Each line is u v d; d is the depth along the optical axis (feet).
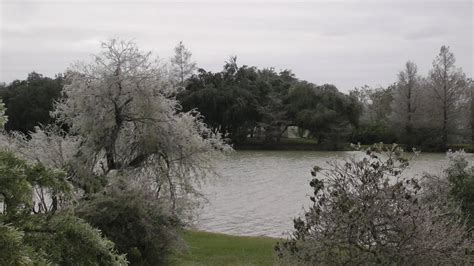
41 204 20.88
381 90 331.36
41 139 49.47
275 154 191.31
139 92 52.06
